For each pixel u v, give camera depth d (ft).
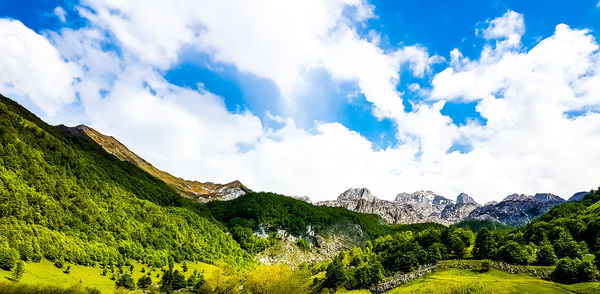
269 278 481.05
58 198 515.91
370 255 614.34
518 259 384.68
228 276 504.84
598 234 402.72
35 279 326.85
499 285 321.52
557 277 336.08
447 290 320.09
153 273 512.22
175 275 464.65
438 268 424.46
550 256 372.99
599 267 333.62
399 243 581.94
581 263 320.91
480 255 434.30
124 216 627.05
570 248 379.96
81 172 655.35
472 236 539.70
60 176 583.17
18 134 593.42
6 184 441.68
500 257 404.16
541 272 353.51
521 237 477.36
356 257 574.15
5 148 519.60
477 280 343.26
